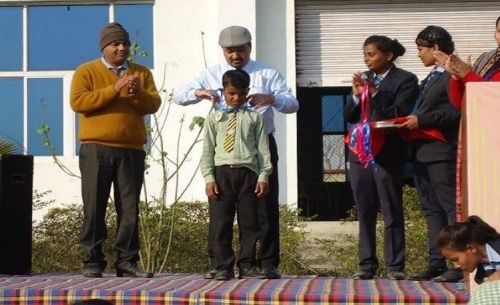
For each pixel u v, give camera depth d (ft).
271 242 28.07
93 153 28.25
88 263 28.53
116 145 28.35
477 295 19.63
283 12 43.83
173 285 26.13
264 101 27.76
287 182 43.52
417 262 34.14
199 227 36.37
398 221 27.89
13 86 44.86
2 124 44.80
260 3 43.80
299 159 44.55
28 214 30.27
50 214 37.22
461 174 24.77
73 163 44.16
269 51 43.83
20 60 44.80
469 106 23.71
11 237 29.78
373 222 28.17
